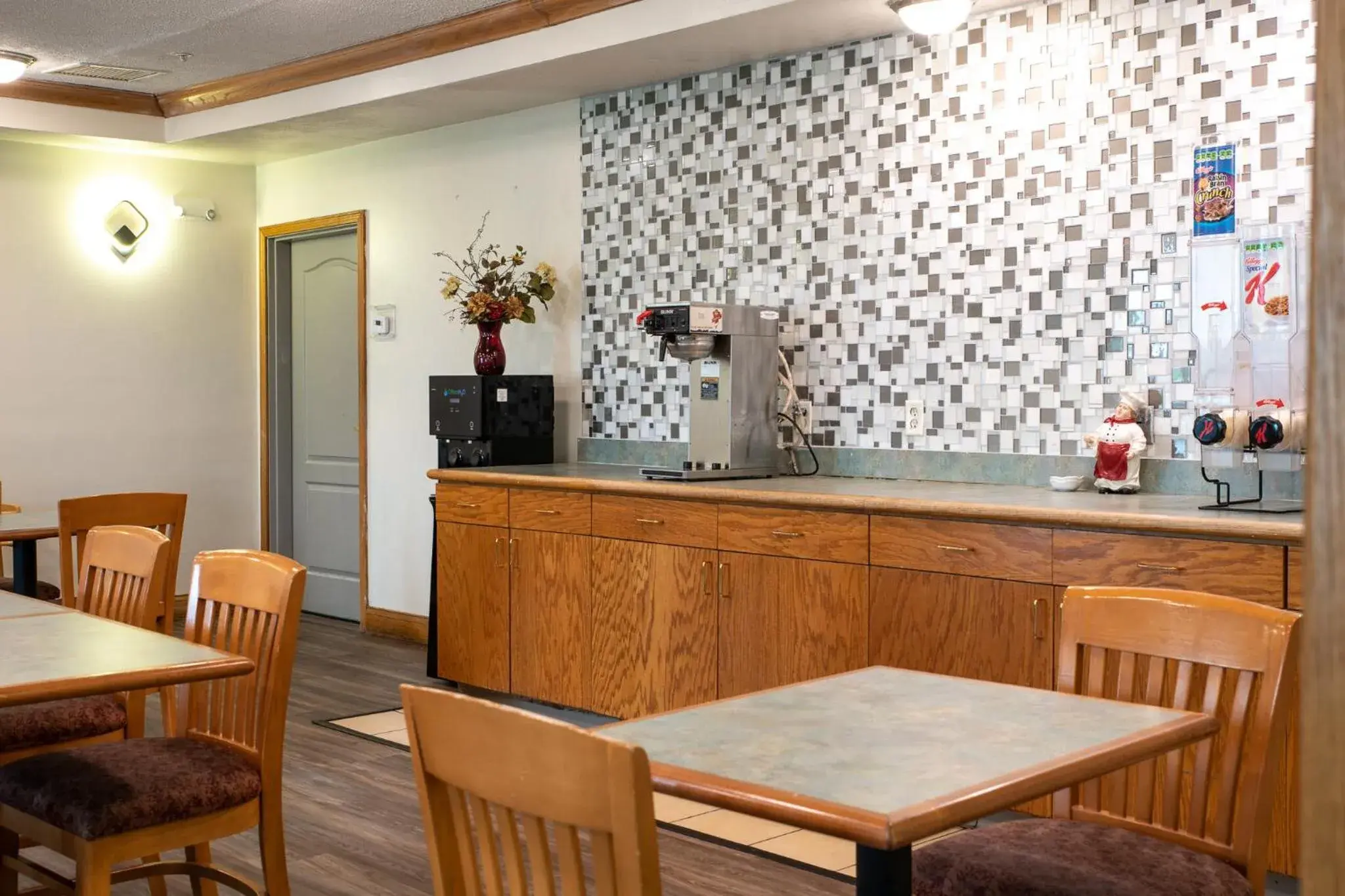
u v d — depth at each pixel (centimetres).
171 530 422
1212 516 311
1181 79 378
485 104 564
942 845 202
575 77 512
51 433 659
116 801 225
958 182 430
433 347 626
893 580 366
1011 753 163
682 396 520
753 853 344
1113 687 251
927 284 440
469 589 496
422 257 630
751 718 182
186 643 231
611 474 480
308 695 522
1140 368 389
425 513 634
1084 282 401
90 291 670
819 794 144
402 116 591
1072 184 403
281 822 247
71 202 664
